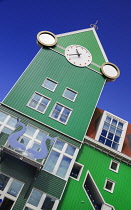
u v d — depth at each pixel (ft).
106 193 63.31
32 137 62.13
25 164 58.23
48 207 54.80
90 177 64.44
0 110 63.77
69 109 71.10
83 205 58.54
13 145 54.70
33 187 56.03
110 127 75.56
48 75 75.20
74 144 65.41
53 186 57.52
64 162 62.03
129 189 65.82
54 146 63.57
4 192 53.83
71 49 83.97
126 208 62.44
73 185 61.00
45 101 70.08
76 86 76.33
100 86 78.89
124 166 69.56
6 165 57.06
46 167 59.77
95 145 69.77
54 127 66.23
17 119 58.39
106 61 85.30
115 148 72.08
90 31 91.20
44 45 80.33
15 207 52.60
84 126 69.21
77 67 80.59
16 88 69.10
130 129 86.22
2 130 60.85
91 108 73.20
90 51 86.02
